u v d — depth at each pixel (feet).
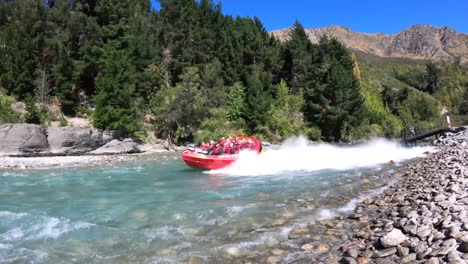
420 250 17.97
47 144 86.38
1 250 23.35
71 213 33.12
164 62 142.10
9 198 40.50
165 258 21.35
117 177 55.36
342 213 29.30
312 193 37.93
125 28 130.41
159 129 111.96
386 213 27.27
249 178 50.31
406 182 39.01
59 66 113.09
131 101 104.27
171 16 161.89
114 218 30.99
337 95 145.38
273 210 31.42
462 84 455.22
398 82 442.50
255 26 191.31
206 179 51.55
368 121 168.55
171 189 44.39
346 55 182.91
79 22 126.21
